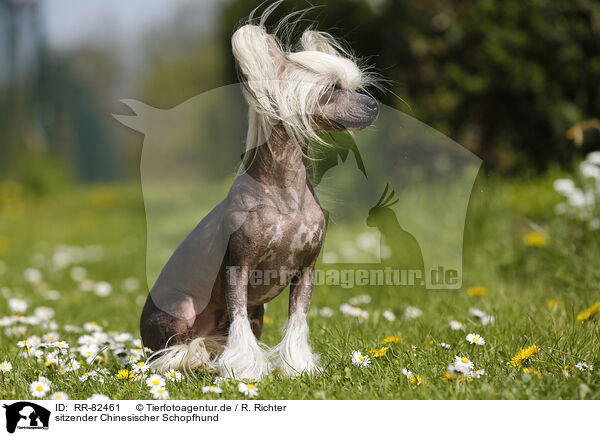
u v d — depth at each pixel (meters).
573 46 11.20
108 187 27.44
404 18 12.55
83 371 4.91
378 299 7.30
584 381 4.20
